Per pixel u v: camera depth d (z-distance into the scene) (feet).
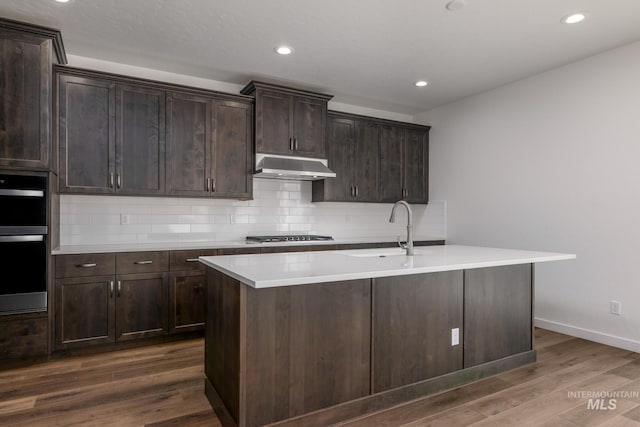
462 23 9.21
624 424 6.71
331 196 14.43
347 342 6.84
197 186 11.97
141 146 11.19
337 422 6.70
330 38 10.02
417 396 7.62
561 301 11.87
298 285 6.39
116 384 8.20
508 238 13.47
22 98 8.84
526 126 12.91
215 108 12.25
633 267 10.27
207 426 6.60
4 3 8.27
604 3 8.32
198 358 9.71
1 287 8.85
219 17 8.96
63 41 10.15
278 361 6.21
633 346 10.23
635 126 10.21
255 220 14.23
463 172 15.23
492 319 8.78
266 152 12.78
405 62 11.57
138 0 8.23
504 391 7.95
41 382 8.28
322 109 13.79
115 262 10.16
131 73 11.90
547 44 10.34
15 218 8.99
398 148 16.05
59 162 10.21
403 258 8.11
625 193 10.41
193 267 11.14
